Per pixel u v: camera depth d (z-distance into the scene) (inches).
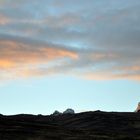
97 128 7190.0
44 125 5733.3
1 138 3801.7
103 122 7701.8
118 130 6924.2
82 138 4126.5
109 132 5910.4
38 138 3909.9
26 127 5182.1
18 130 4591.5
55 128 5506.9
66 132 4913.9
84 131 5339.6
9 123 5531.5
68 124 7815.0
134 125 7381.9
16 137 3949.3
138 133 6387.8
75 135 4473.4
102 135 4778.5
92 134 4894.2
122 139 4397.1
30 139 3799.2
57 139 3944.4
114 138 4367.6
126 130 6909.5
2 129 4618.6
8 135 4114.2
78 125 7672.2
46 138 3966.5
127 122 7701.8
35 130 4906.5
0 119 5782.5
